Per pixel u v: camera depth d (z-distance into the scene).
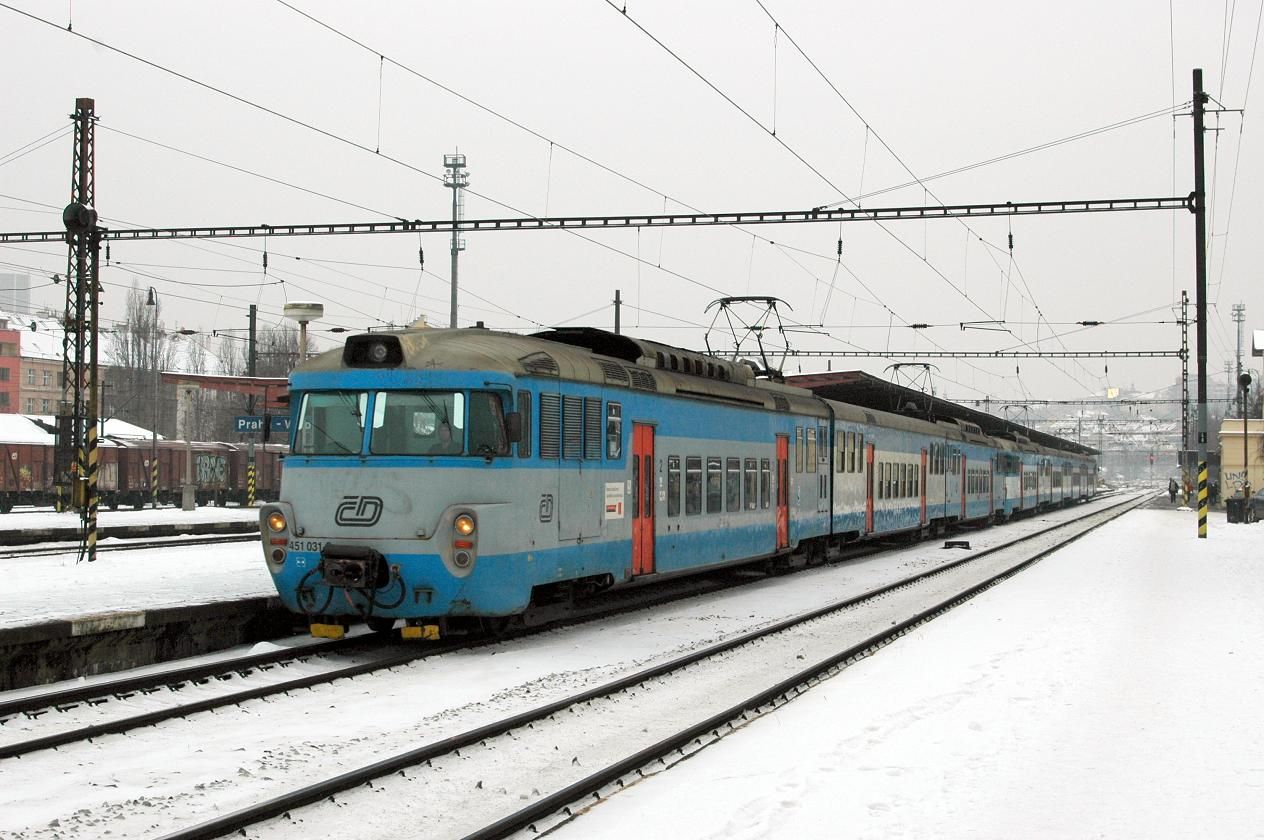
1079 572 25.09
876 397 37.97
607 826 7.15
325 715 10.51
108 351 89.31
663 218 24.80
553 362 14.95
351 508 13.55
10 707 9.93
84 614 12.43
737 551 21.19
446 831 7.20
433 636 13.67
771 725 10.11
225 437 82.25
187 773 8.46
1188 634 15.29
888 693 11.40
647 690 11.78
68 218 26.81
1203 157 32.66
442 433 13.61
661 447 18.00
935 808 7.45
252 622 14.69
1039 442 66.00
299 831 7.13
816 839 6.83
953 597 19.23
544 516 14.50
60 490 42.12
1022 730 9.67
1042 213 24.27
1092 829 7.03
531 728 9.90
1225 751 8.98
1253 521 48.97
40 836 6.95
